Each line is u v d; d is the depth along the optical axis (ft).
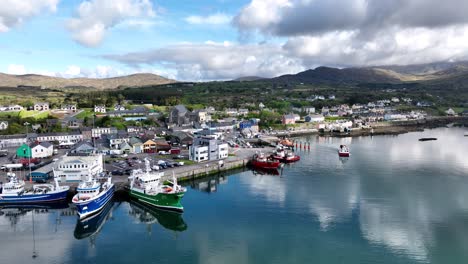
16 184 319.06
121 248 235.61
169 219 289.53
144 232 262.67
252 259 218.59
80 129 636.89
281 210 302.45
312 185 380.17
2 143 544.21
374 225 270.67
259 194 347.97
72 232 260.83
